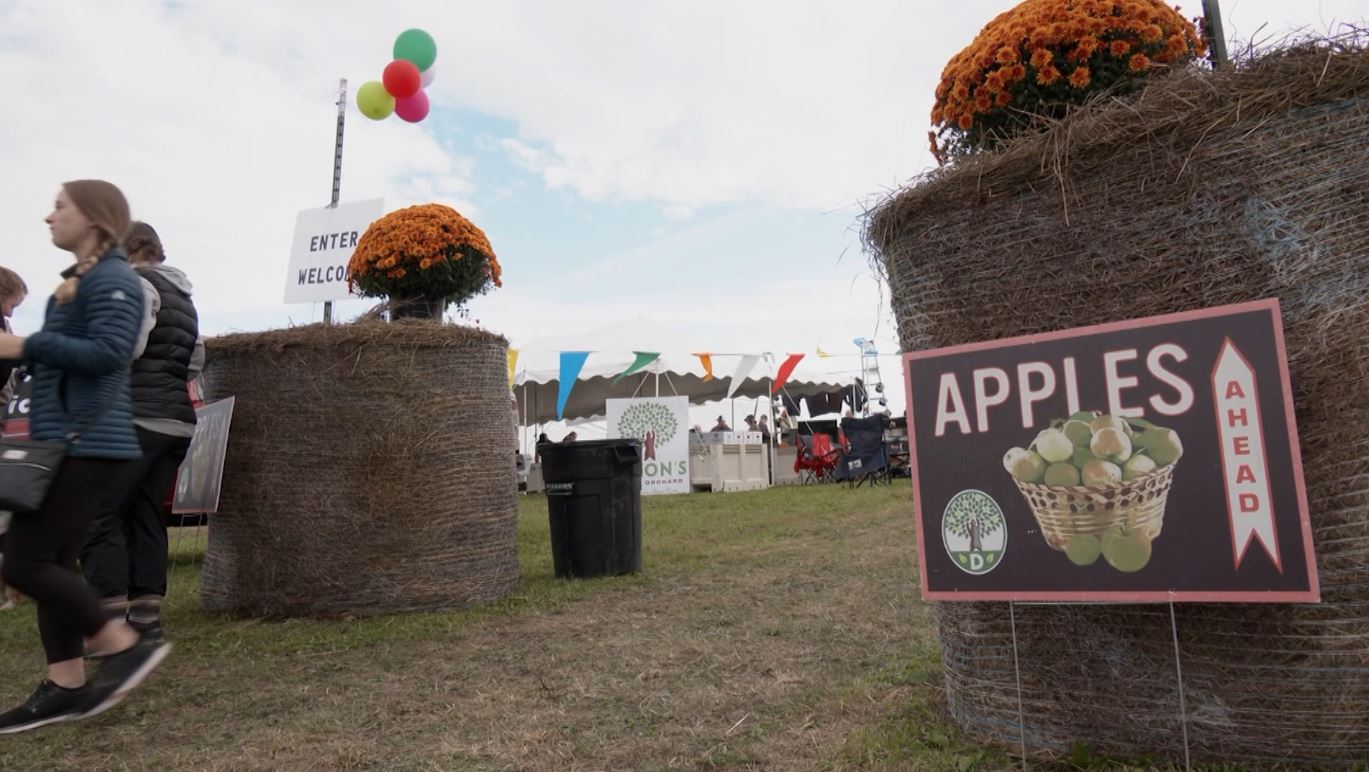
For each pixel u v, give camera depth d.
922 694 2.92
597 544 5.80
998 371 2.32
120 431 2.68
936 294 2.49
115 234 2.72
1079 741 2.25
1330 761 1.98
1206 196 2.09
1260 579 1.96
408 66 7.32
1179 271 2.12
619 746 2.63
